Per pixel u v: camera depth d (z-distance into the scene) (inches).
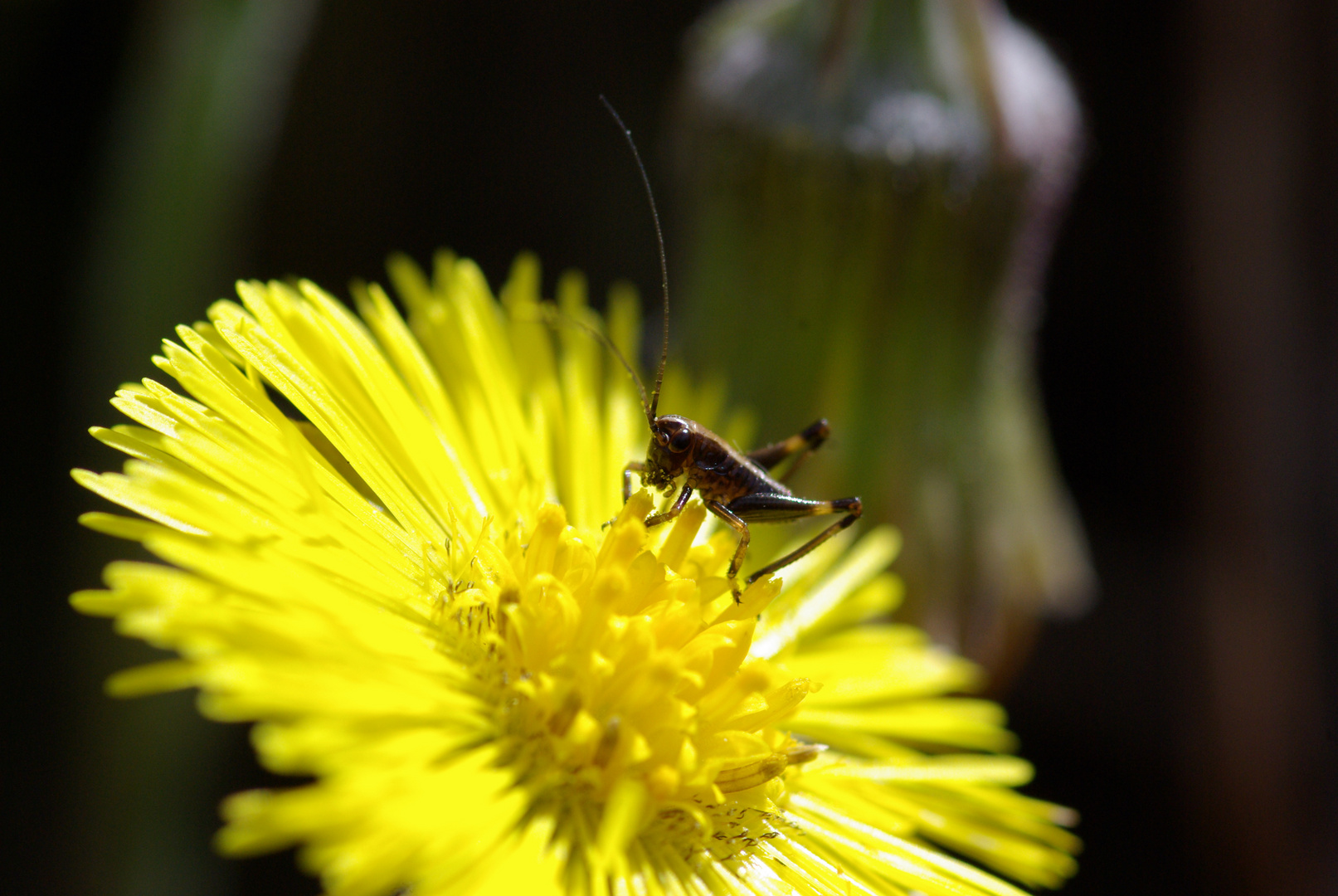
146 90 5.0
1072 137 4.8
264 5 5.0
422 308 4.4
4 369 5.8
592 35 6.3
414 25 6.0
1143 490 6.1
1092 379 6.2
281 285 4.2
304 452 4.1
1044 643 6.1
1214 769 5.7
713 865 4.2
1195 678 5.8
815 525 4.7
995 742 4.5
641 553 4.2
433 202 6.3
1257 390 5.6
